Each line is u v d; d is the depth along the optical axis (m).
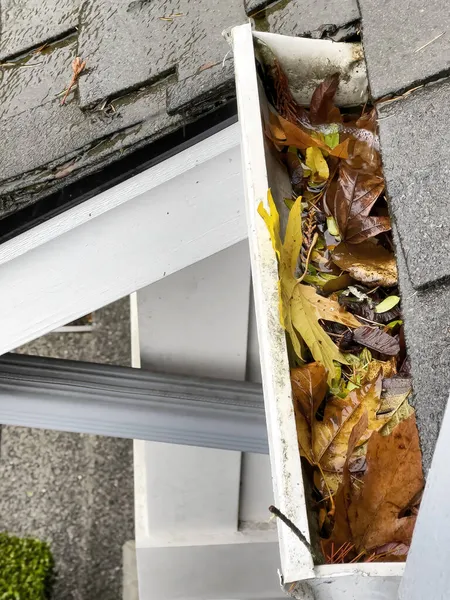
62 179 1.05
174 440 1.50
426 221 0.77
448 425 0.57
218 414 1.48
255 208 0.84
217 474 2.10
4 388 1.42
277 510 0.71
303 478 0.78
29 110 1.09
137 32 1.08
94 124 1.05
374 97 0.87
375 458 0.80
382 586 0.69
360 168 0.93
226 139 1.09
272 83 0.97
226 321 1.68
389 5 0.91
